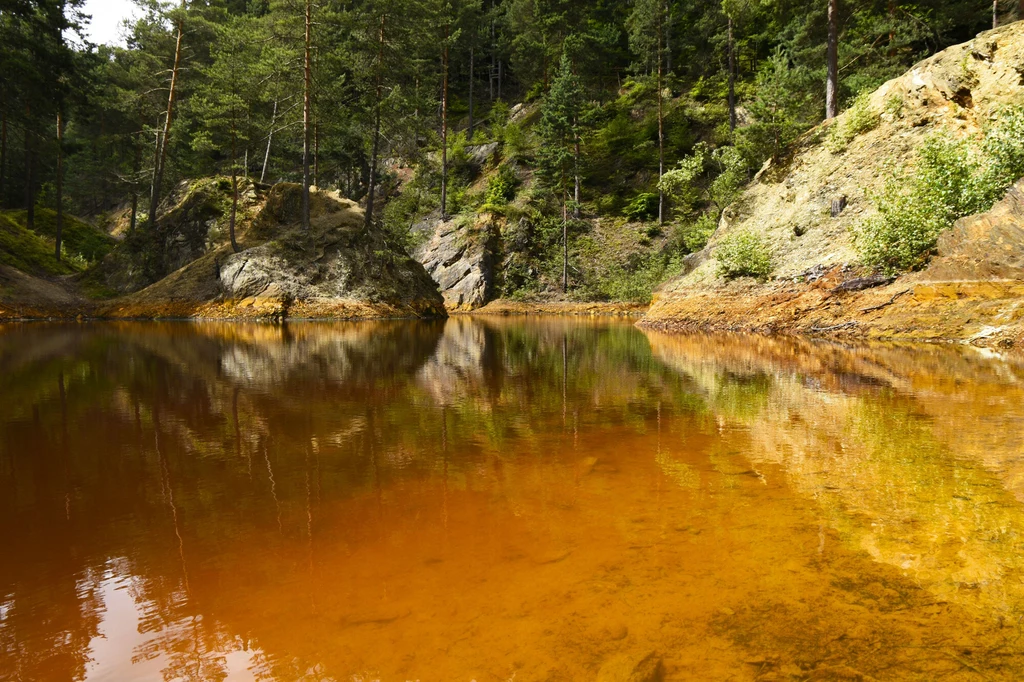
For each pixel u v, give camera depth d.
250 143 27.06
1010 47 12.72
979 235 10.40
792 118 22.66
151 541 2.23
